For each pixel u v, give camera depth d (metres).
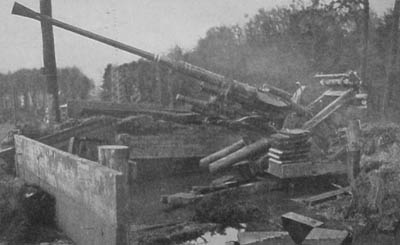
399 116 11.38
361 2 12.76
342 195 9.16
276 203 8.90
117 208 6.09
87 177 6.98
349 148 9.26
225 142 12.66
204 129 12.55
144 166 11.75
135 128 12.15
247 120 11.27
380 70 12.38
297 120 11.91
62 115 16.16
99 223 6.64
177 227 7.57
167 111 14.66
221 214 8.06
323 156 11.17
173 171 12.07
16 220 8.06
